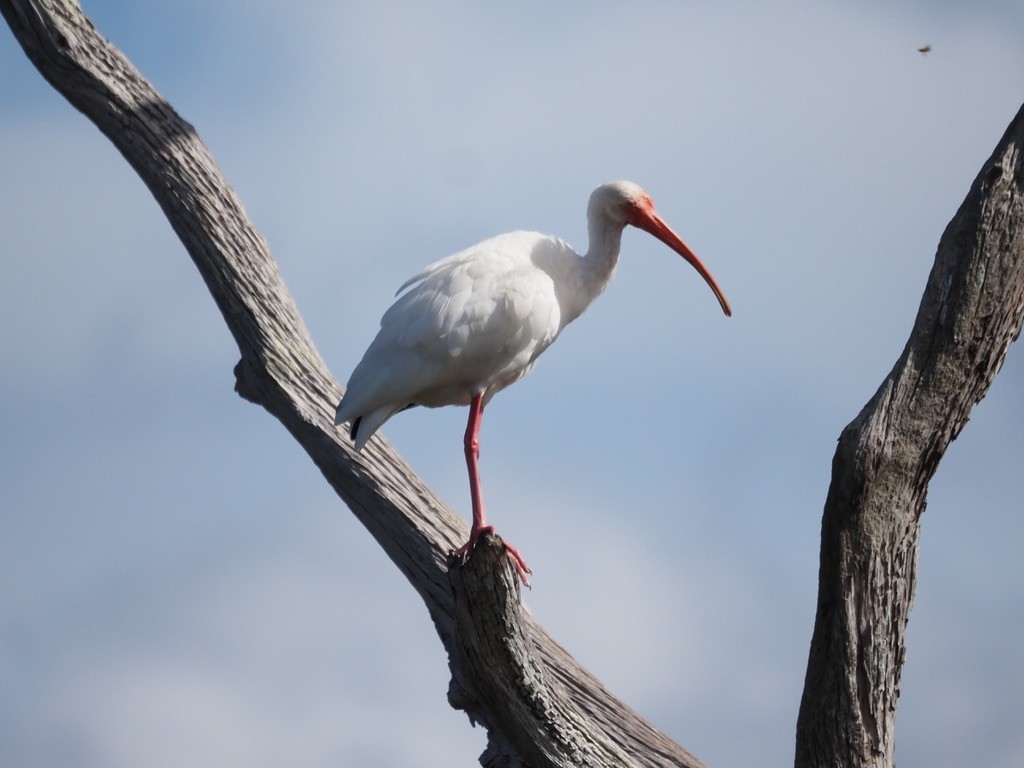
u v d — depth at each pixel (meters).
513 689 10.49
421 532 13.37
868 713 10.59
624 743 12.73
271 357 13.94
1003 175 10.55
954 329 10.45
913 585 10.64
